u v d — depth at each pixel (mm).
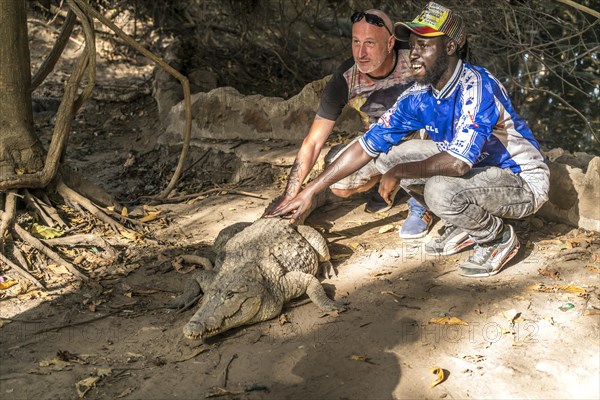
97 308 4387
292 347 3898
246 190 6430
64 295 4508
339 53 11148
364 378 3604
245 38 10266
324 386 3557
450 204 4305
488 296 4270
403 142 4824
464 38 4242
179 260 4922
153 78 9117
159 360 3834
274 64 10219
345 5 10703
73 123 8656
